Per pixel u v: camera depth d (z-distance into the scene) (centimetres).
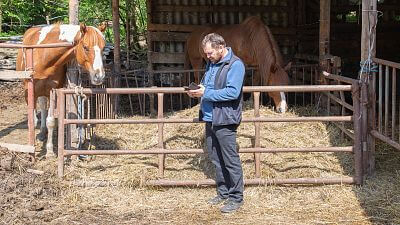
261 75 820
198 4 1138
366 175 567
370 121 574
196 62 1030
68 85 625
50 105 628
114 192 539
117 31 995
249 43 848
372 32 580
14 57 1300
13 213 486
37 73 620
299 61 1097
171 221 478
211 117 491
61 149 555
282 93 766
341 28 1137
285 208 505
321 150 547
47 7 1834
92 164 589
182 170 575
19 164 582
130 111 973
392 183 550
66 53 605
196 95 489
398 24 1137
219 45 466
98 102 747
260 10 1134
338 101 668
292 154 600
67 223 473
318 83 846
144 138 689
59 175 561
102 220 480
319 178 547
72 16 634
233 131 487
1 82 1249
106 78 835
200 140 622
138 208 507
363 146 561
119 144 670
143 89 536
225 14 1146
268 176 556
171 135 645
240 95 477
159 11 1141
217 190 532
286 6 1130
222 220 479
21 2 1775
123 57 1346
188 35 1138
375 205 505
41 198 523
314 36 1130
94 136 700
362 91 552
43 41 625
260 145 602
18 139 770
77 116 619
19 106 1063
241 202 504
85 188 547
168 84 1165
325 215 488
